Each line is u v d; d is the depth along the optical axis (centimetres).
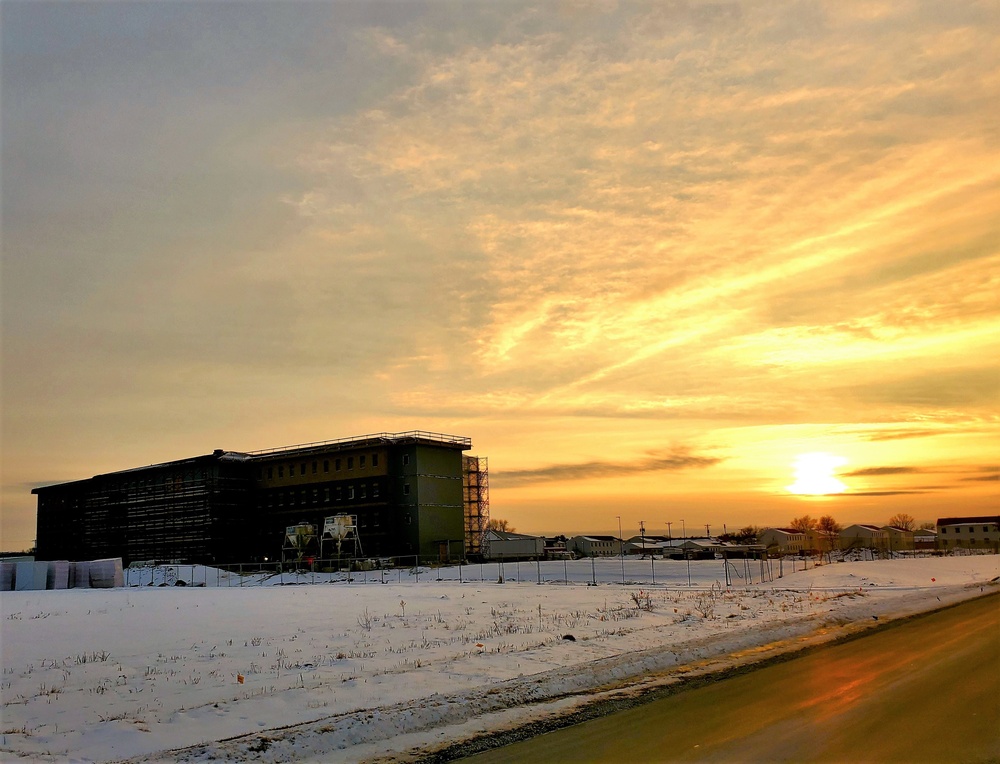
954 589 4369
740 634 2355
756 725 1202
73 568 8350
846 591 4384
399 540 10975
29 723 1402
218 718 1387
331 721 1306
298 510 11819
